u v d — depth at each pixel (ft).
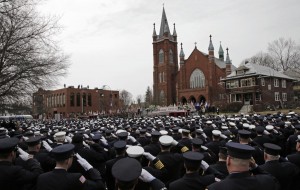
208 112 181.16
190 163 13.17
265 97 197.36
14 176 13.73
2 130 37.37
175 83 300.61
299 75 261.03
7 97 68.95
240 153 10.24
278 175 15.12
